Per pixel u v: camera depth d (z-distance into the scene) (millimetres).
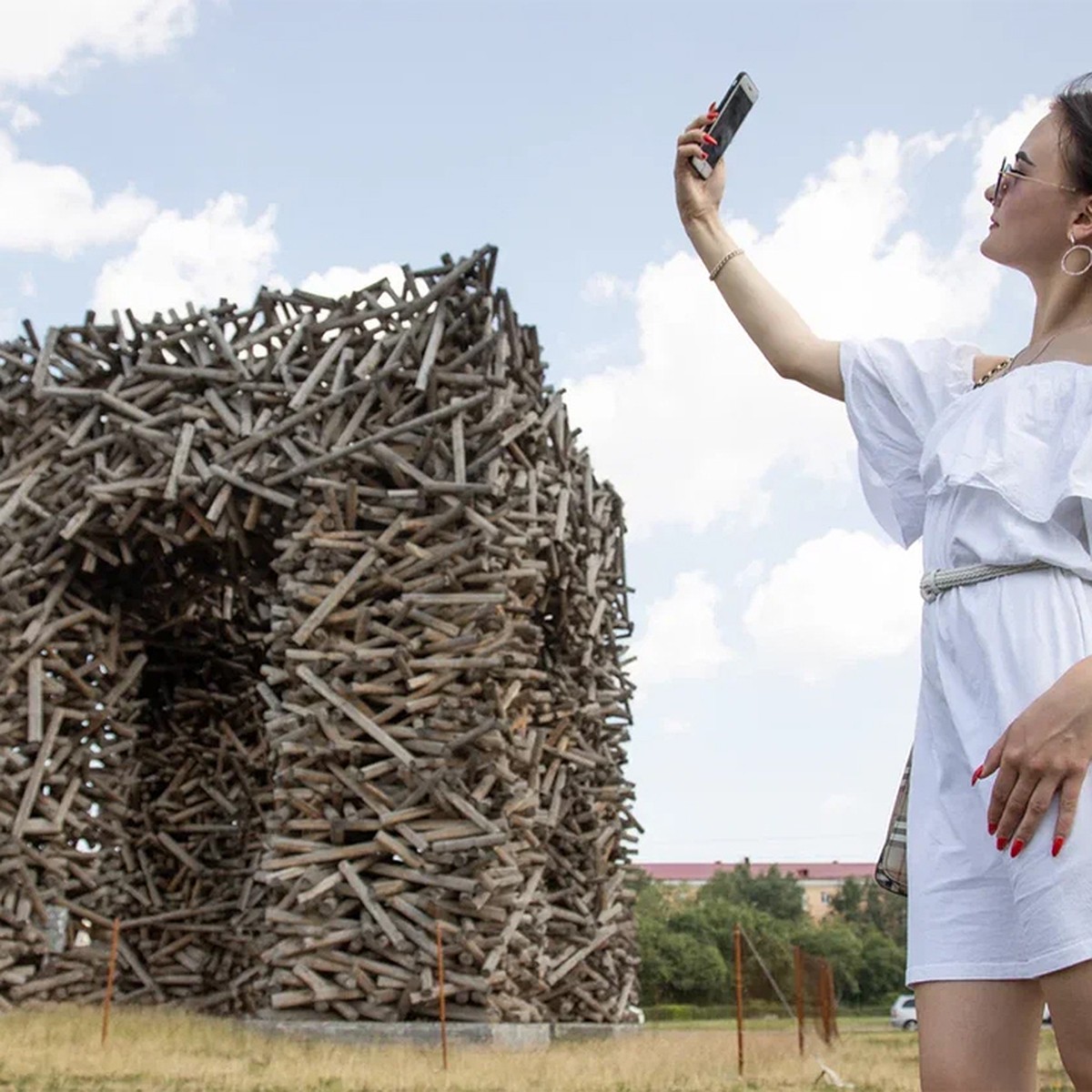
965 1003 1932
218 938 18250
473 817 13531
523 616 14727
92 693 15930
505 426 14625
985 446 2047
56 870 15266
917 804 2072
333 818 13688
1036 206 2189
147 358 15602
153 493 15094
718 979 61594
